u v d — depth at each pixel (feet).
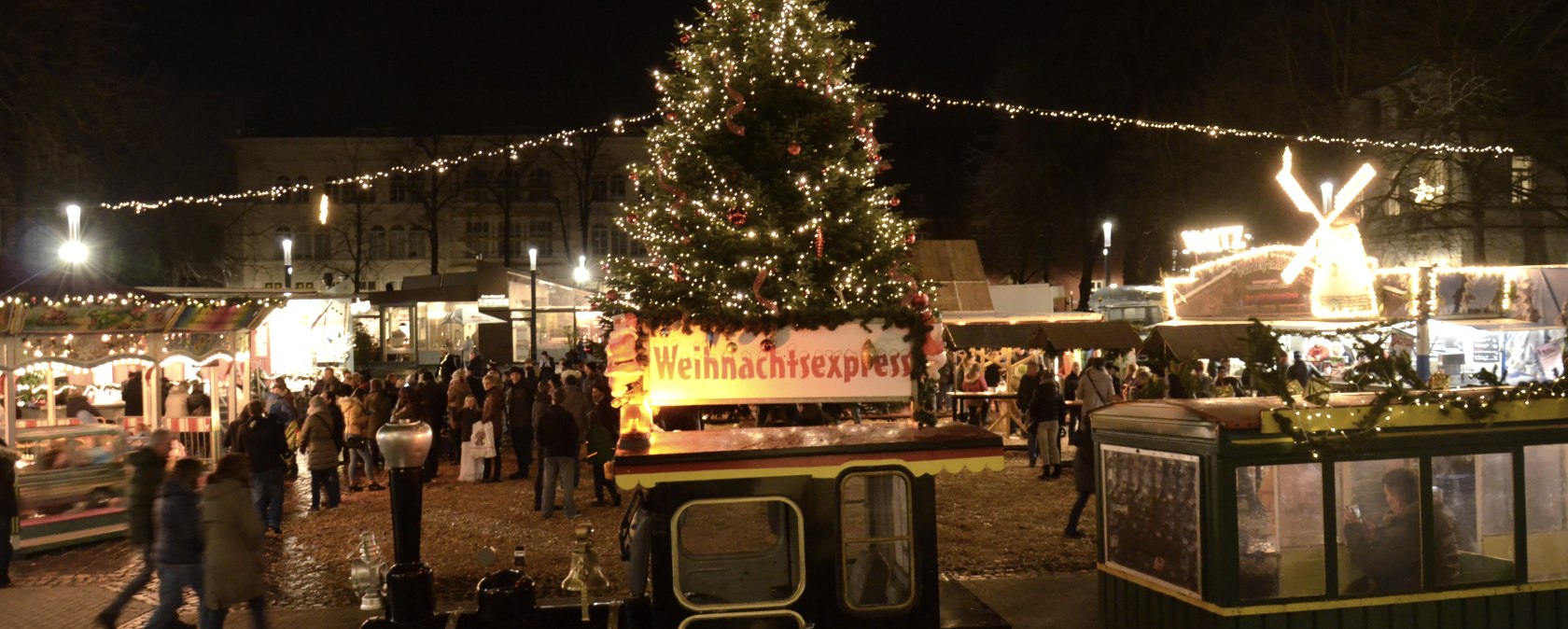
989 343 82.64
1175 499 21.01
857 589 18.88
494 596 20.51
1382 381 21.66
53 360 47.16
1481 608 20.65
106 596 33.42
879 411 43.68
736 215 39.55
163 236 135.23
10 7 80.89
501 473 60.03
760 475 18.74
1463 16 96.63
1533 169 103.91
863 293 38.96
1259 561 19.98
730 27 42.91
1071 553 35.55
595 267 207.62
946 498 46.06
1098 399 51.55
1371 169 71.31
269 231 212.64
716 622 18.57
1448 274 71.72
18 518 39.45
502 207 214.07
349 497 52.80
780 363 37.24
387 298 124.98
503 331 116.88
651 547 18.95
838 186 41.55
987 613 20.07
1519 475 20.88
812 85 42.11
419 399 56.03
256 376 69.15
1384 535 20.49
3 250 86.48
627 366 37.04
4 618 30.89
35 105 82.99
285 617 30.01
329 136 214.48
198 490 26.48
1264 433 19.71
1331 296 72.23
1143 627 22.00
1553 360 71.00
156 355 52.47
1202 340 69.36
